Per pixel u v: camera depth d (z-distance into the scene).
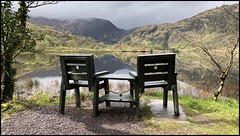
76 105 4.56
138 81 3.57
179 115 3.82
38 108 4.16
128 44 113.44
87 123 3.37
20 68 21.38
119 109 4.31
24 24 4.96
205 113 4.16
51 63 31.50
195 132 2.85
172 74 3.67
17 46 4.58
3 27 4.11
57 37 141.62
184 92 7.23
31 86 8.54
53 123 3.28
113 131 2.99
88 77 3.69
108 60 41.41
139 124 3.32
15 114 3.65
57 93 6.84
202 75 11.89
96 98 3.79
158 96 6.51
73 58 3.64
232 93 7.80
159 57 3.47
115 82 9.97
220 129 3.04
